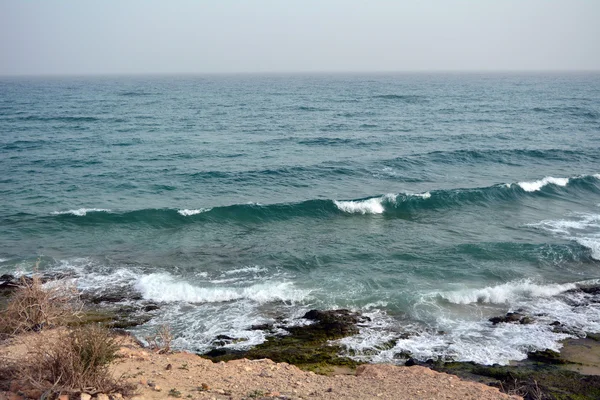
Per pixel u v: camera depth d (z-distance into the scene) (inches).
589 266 616.4
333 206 834.2
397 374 333.4
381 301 519.5
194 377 289.0
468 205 884.6
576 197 942.4
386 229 758.5
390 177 1082.7
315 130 1738.4
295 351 409.1
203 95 3654.0
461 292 536.1
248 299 519.2
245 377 300.2
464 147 1387.8
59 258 616.7
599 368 390.0
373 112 2349.9
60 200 874.1
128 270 586.9
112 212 774.5
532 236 721.0
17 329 333.1
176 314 480.7
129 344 387.9
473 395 288.5
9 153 1272.1
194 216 783.1
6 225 729.6
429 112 2342.5
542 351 418.6
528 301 525.7
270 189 982.4
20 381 217.5
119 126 1802.4
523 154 1293.1
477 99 3134.8
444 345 430.6
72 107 2534.5
